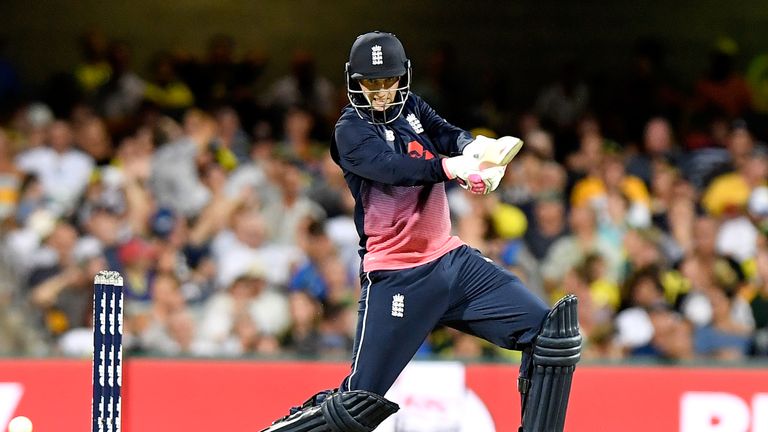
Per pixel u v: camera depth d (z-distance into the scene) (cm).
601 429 2094
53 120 3606
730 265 2994
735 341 2847
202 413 2092
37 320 2816
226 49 4012
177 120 3650
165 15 4478
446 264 1472
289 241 3055
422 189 1469
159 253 2905
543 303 1473
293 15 4506
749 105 4016
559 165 3484
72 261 2869
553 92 3944
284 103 3762
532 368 1473
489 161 1347
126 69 3788
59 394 2102
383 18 4525
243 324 2772
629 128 3850
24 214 3119
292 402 2094
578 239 3020
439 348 2681
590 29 4531
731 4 4541
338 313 2769
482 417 2080
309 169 3266
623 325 2819
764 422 2097
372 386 1455
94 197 3150
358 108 1458
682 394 2105
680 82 4459
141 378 2095
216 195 3119
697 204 3347
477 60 4503
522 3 4531
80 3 4434
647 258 2948
